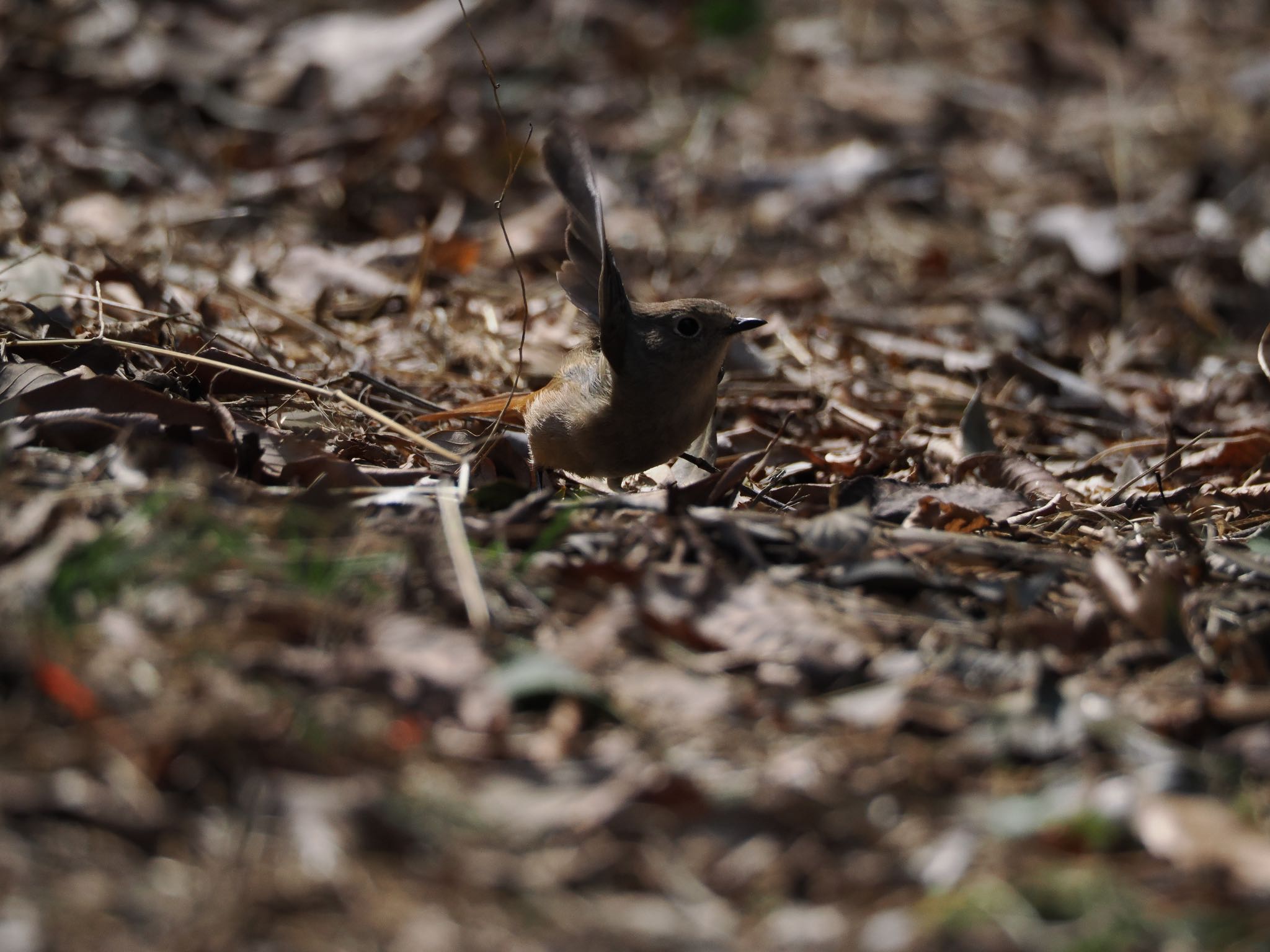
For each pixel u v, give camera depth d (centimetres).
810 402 1269
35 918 489
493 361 1280
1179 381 1499
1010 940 511
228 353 1072
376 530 760
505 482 823
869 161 1973
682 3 2330
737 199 1894
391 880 528
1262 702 657
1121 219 1834
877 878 546
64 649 604
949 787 599
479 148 1853
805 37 2352
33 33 1950
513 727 625
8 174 1579
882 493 912
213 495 764
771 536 802
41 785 545
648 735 622
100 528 706
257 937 495
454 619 685
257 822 543
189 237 1505
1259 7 2553
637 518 829
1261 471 1058
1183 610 732
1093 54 2389
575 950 504
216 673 609
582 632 688
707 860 555
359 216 1709
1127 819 574
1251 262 1761
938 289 1728
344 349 1245
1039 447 1233
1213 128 2142
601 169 1917
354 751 584
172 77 1917
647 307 986
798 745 619
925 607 760
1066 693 652
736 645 694
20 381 899
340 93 1938
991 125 2191
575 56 2148
